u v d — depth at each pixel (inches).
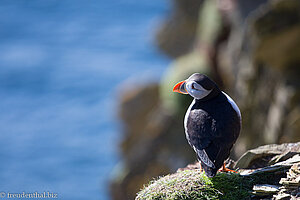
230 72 604.4
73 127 1243.8
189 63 645.9
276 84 502.3
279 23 472.1
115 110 787.4
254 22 484.1
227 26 628.1
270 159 257.8
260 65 520.7
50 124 1272.1
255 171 237.6
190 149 621.0
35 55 1744.6
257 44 488.1
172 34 890.7
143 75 1487.5
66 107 1369.3
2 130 1256.8
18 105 1405.0
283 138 474.6
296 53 488.4
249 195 226.7
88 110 1338.6
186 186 229.0
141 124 741.9
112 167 1046.4
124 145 742.5
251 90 530.9
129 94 767.1
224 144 225.6
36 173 1053.8
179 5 866.8
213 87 237.1
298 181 219.5
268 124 500.1
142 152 654.5
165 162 625.3
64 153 1121.4
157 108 733.9
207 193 226.2
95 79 1503.4
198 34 789.9
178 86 249.4
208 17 660.1
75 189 976.9
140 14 2053.4
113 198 648.4
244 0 560.4
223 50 637.9
